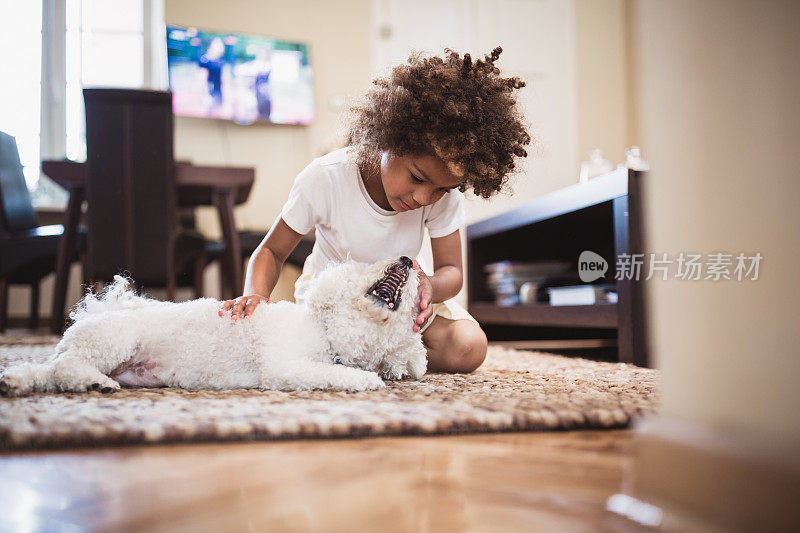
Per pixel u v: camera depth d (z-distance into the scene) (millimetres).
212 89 3713
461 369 1215
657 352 433
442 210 1251
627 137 4242
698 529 390
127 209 2260
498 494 493
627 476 539
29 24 3889
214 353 956
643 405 805
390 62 1145
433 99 957
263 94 3793
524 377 1136
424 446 649
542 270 2203
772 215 351
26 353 1676
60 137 3910
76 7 3922
